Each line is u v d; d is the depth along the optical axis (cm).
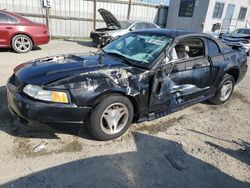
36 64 311
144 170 257
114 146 294
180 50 354
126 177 244
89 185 229
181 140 322
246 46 1103
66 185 226
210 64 394
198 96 398
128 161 269
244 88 598
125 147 294
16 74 296
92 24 1454
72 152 275
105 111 284
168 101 343
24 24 804
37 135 300
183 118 391
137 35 390
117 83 282
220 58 416
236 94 543
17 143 281
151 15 1748
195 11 1642
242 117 418
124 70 296
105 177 242
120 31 987
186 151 299
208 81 402
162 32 373
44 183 226
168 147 303
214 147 313
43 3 1285
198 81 380
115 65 305
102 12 1027
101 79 274
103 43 974
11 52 818
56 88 254
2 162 248
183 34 363
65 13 1366
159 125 357
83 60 322
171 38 348
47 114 253
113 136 303
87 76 271
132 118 315
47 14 1274
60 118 260
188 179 250
